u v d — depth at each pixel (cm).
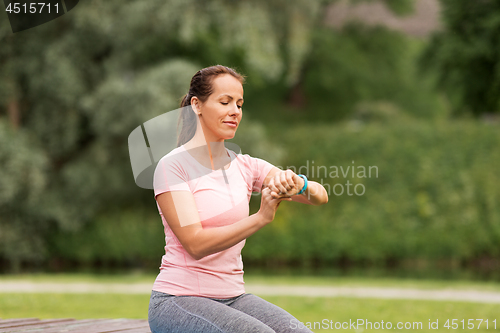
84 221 2253
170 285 328
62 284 1470
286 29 2328
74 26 2186
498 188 2169
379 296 1244
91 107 2105
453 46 2519
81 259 2266
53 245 2262
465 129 2255
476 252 2142
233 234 303
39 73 2169
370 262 2183
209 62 2686
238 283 345
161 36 2289
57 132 2250
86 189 2198
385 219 2183
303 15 2317
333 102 3809
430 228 2158
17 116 2259
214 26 2494
